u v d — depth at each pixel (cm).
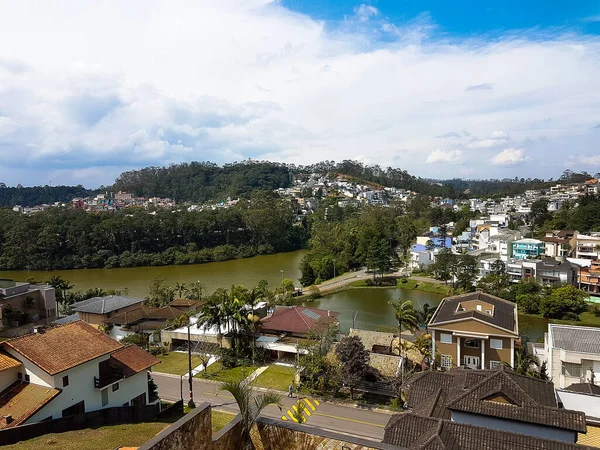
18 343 2581
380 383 3534
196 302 6272
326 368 3656
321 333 4122
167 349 4719
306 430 1336
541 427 1967
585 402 2520
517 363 3731
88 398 2662
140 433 2366
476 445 1742
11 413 2309
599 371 3216
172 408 3028
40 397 2400
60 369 2472
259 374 4003
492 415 2033
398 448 1244
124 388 2906
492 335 3844
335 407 3322
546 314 6356
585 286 7444
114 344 2897
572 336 3494
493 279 7556
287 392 3591
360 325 5991
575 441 1919
